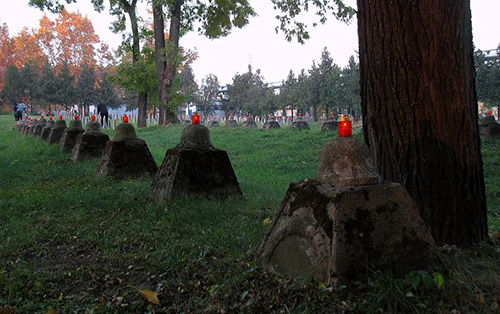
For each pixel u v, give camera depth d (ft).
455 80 11.53
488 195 24.09
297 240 9.98
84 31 216.13
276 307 8.70
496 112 132.16
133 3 90.68
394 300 8.21
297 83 134.72
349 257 8.96
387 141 12.48
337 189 9.62
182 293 9.86
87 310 9.03
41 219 16.37
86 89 177.47
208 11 53.88
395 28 11.80
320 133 58.95
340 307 8.28
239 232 13.89
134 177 26.07
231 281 9.95
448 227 11.67
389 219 9.46
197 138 19.97
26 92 191.01
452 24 11.38
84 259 12.37
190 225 15.24
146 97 100.17
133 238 13.88
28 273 10.97
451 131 11.64
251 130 74.90
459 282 9.00
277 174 33.76
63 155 37.81
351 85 117.19
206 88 183.62
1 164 32.48
